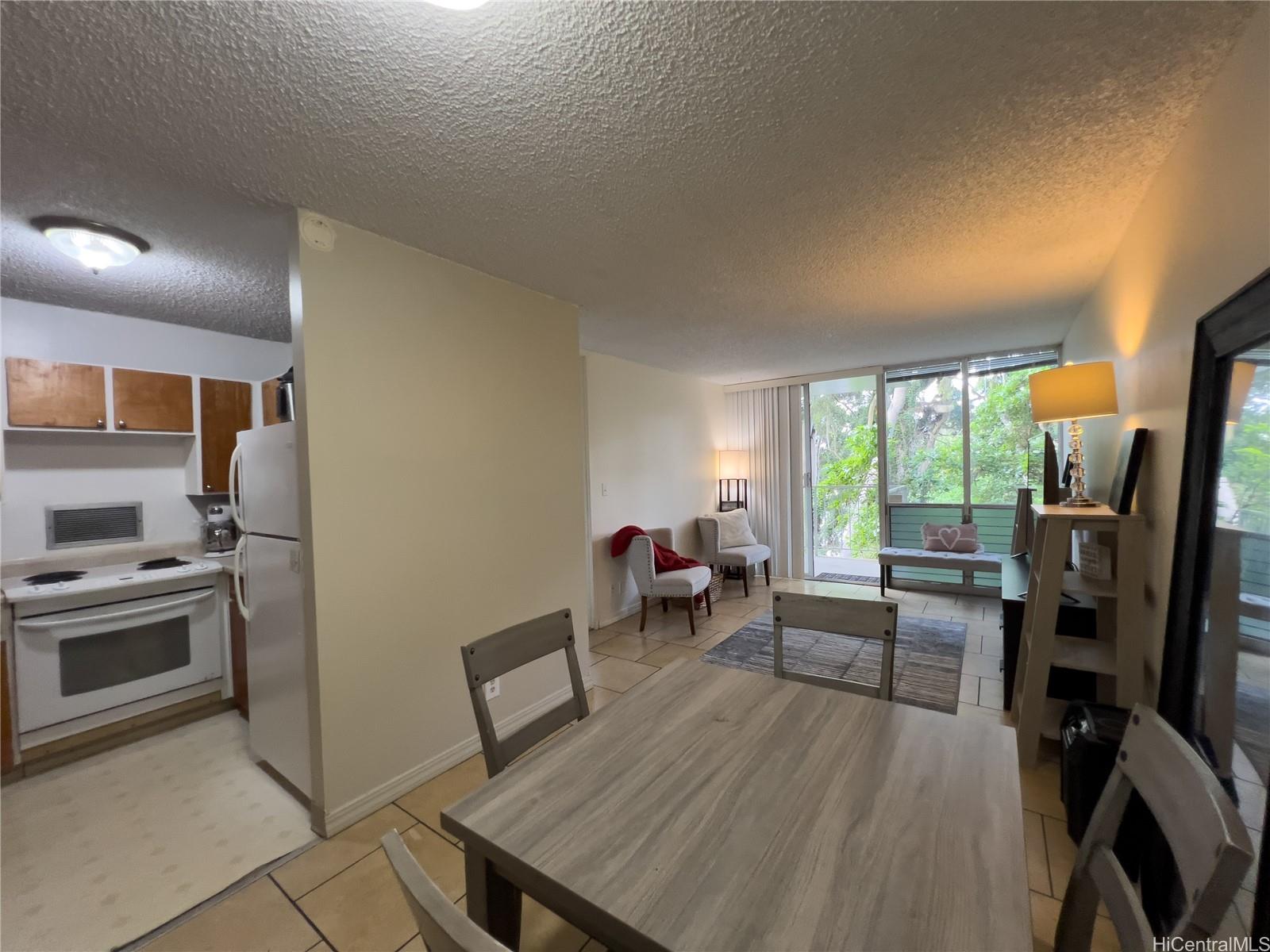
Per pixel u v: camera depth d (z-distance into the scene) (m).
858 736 1.20
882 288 2.86
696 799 0.98
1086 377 2.23
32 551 2.70
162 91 1.25
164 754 2.50
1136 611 2.00
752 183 1.77
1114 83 1.34
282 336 3.46
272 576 2.16
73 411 2.63
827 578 6.03
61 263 2.22
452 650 2.33
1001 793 0.98
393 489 2.12
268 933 1.50
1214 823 0.62
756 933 0.70
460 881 1.69
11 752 2.28
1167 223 1.70
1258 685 1.14
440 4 0.95
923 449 5.39
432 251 2.24
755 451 6.22
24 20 1.02
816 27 1.13
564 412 2.96
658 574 4.34
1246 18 1.14
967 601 4.92
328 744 1.91
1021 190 1.86
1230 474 1.28
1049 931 1.44
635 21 1.08
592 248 2.24
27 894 1.65
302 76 1.21
